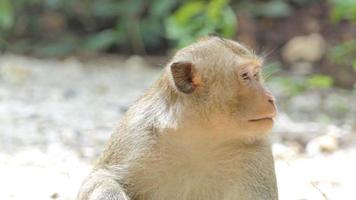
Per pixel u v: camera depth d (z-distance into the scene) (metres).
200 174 10.35
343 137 17.17
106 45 28.66
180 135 10.17
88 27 30.12
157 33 28.42
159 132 10.28
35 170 14.77
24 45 29.53
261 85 10.15
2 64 26.14
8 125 18.34
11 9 29.67
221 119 10.05
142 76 24.97
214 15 21.11
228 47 10.38
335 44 25.61
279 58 25.77
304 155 16.12
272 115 10.01
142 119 10.49
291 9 27.75
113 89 22.91
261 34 26.86
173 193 10.47
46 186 13.72
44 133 17.78
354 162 15.30
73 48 29.12
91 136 17.59
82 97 21.81
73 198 13.07
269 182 10.42
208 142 10.17
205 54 10.28
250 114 9.99
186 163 10.30
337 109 20.05
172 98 10.28
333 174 14.52
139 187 10.48
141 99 10.81
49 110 20.08
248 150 10.29
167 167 10.34
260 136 10.20
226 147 10.22
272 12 27.28
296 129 17.81
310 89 22.22
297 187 13.74
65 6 30.05
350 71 23.45
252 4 27.92
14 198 13.09
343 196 13.23
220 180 10.39
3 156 15.78
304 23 26.94
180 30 21.72
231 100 10.05
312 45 25.61
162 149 10.30
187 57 10.33
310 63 25.17
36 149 16.44
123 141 10.55
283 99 21.17
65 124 18.59
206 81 10.12
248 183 10.36
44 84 23.55
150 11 29.00
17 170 14.73
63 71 25.72
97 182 10.33
